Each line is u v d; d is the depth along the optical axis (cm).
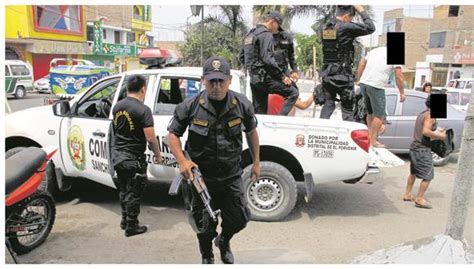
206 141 307
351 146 466
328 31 514
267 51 501
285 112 528
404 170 752
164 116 479
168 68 518
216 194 324
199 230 328
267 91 525
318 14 1540
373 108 538
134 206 426
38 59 3117
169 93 501
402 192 614
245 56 528
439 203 564
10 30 2988
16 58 2962
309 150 466
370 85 528
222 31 2478
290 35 546
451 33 3572
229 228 332
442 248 319
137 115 413
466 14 3422
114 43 4316
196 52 3619
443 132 529
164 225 461
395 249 342
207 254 339
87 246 404
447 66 3622
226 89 295
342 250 402
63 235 429
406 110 789
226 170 316
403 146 794
